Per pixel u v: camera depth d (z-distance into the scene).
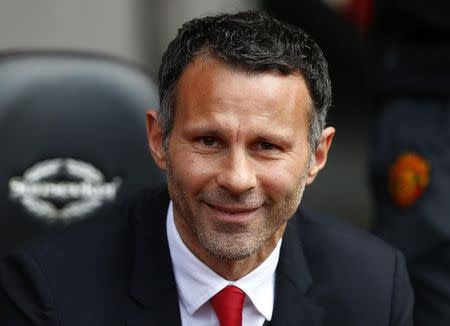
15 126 7.66
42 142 7.73
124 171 7.95
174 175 5.92
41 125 7.72
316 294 6.80
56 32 14.05
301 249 6.96
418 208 9.85
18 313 6.40
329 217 7.46
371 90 10.62
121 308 6.45
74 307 6.38
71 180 7.82
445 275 9.66
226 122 5.61
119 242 6.79
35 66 7.75
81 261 6.61
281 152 5.75
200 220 5.86
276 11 24.66
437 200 9.74
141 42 15.62
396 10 10.16
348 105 23.58
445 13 9.80
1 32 13.62
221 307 6.41
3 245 7.66
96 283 6.52
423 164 9.88
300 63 5.75
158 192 7.02
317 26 25.45
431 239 9.72
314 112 5.94
